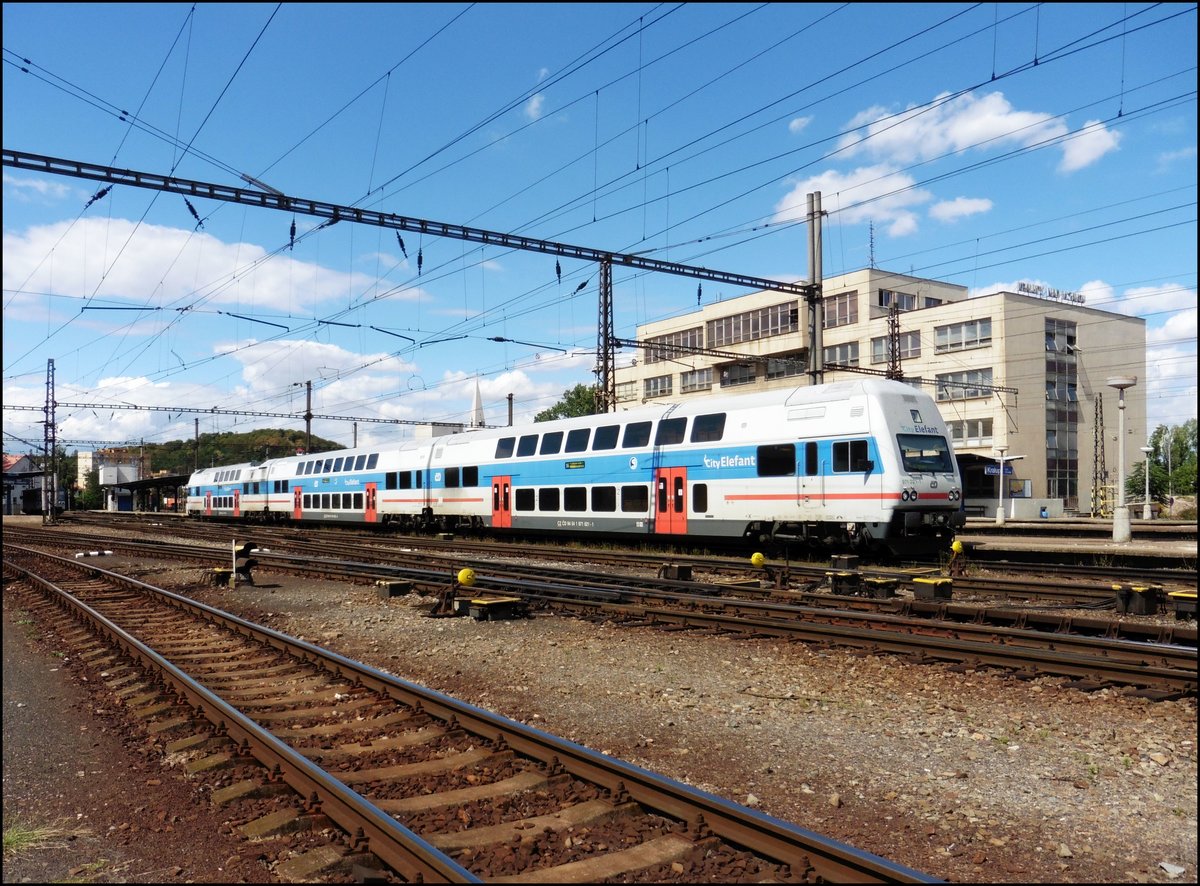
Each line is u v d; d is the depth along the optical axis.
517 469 26.95
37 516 71.94
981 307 48.94
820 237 26.14
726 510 20.38
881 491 17.41
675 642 10.30
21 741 6.98
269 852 4.76
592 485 24.06
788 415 19.25
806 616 11.60
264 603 15.14
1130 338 56.28
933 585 12.55
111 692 8.56
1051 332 51.16
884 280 53.66
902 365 52.56
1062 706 7.36
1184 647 8.96
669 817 5.02
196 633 11.90
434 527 32.41
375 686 8.14
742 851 4.62
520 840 4.79
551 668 9.20
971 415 49.44
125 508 87.69
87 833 5.11
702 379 62.06
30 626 13.05
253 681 8.84
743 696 7.87
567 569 18.44
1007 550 20.62
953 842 4.82
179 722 7.04
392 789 5.58
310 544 27.42
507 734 6.35
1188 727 6.71
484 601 12.29
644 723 7.16
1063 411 51.41
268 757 6.04
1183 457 74.00
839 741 6.58
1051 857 4.63
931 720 7.02
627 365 68.62
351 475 37.66
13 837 5.04
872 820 5.14
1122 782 5.66
